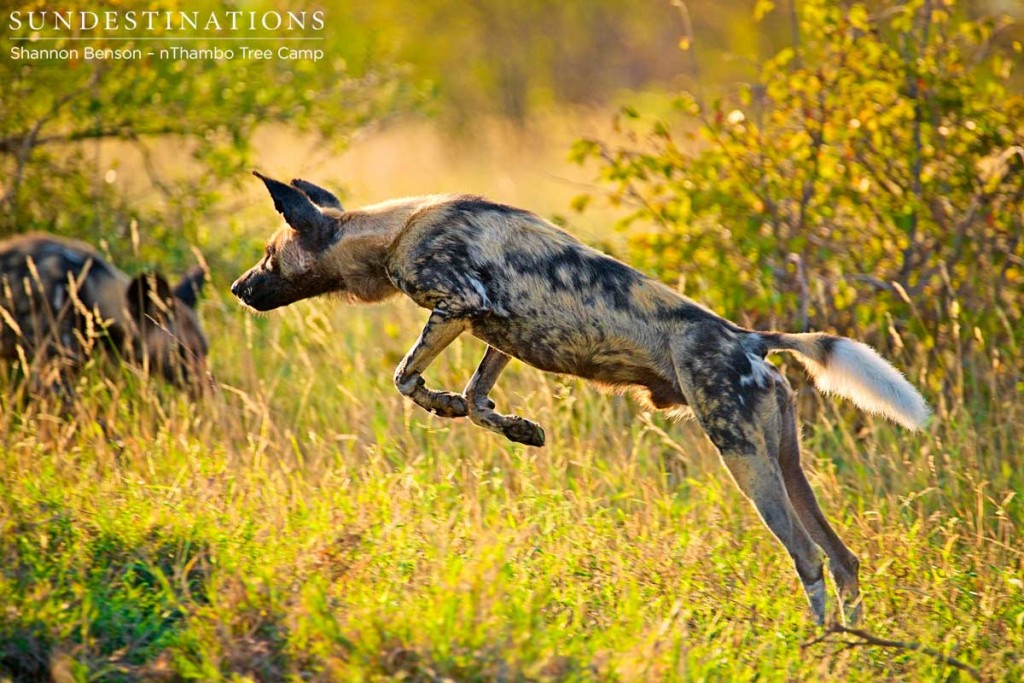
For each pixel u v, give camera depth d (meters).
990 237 17.11
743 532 14.54
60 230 21.70
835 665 11.64
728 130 17.64
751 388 12.34
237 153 23.06
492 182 34.94
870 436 16.56
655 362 12.64
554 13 49.91
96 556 11.91
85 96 21.72
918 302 17.03
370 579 11.73
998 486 14.66
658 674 10.20
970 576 13.31
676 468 16.41
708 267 17.38
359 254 13.36
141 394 15.93
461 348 18.02
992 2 25.98
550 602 11.96
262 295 14.02
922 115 17.05
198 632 10.30
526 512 14.06
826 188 17.34
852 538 14.12
